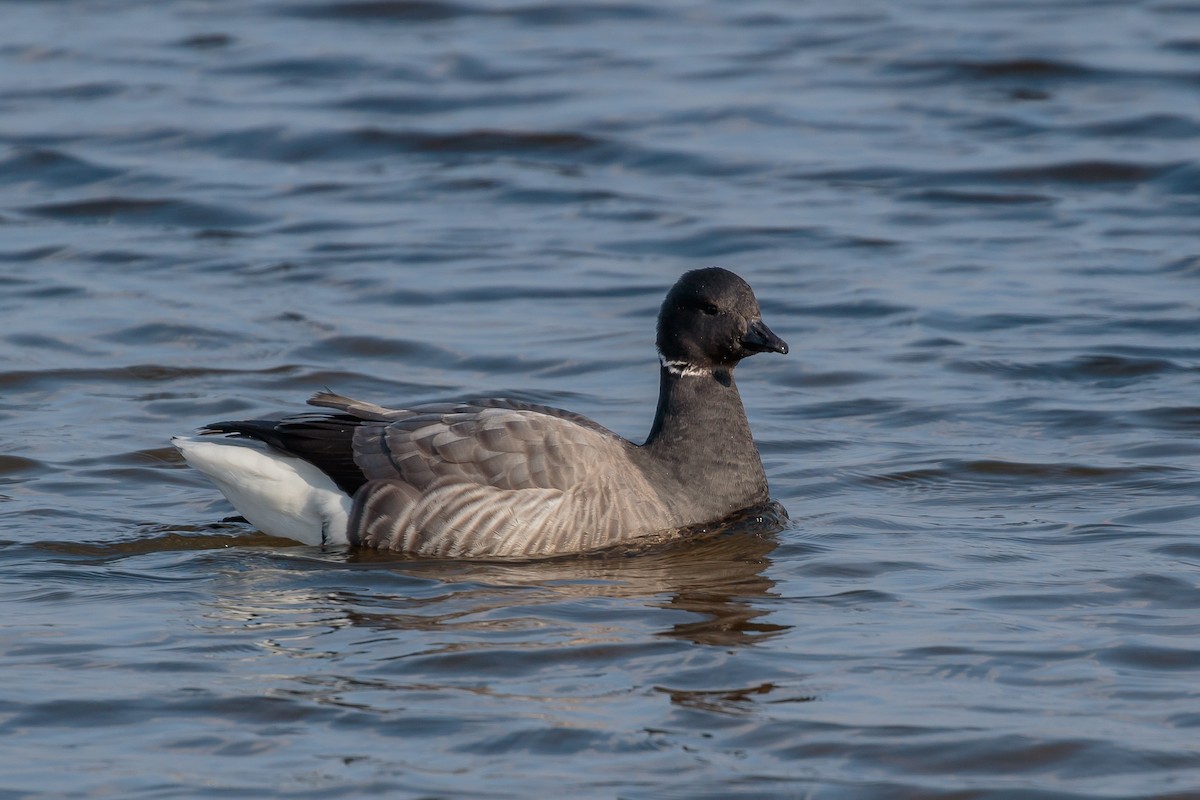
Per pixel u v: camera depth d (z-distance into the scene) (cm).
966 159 2805
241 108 3072
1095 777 919
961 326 2073
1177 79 3147
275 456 1395
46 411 1772
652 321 2109
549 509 1352
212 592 1245
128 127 2972
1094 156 2777
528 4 3800
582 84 3219
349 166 2844
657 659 1093
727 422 1459
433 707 1010
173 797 891
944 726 981
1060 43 3403
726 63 3366
